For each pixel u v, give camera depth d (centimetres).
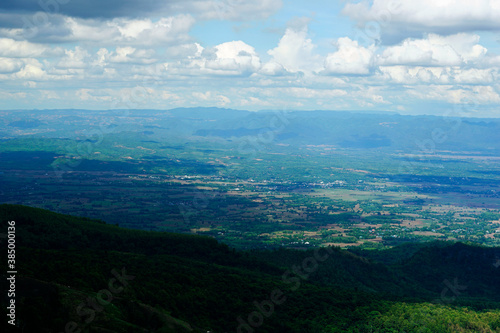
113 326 11700
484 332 15725
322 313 15612
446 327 15650
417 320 15888
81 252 16200
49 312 11725
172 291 14450
